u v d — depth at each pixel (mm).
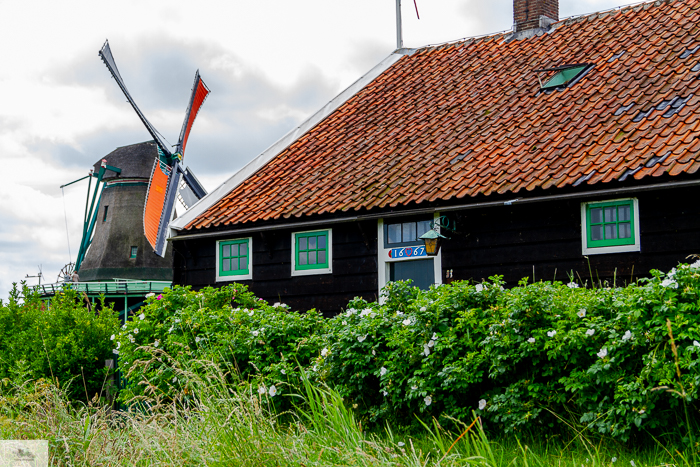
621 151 9195
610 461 4906
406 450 5508
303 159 13391
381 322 6574
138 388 8188
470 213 10219
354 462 4551
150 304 9000
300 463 4609
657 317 4996
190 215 13086
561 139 10102
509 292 6309
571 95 11203
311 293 11680
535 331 5625
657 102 9922
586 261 9211
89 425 5980
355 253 11281
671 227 8602
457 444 5496
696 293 4973
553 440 5391
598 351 5320
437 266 10453
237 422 5207
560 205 9461
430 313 6238
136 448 5395
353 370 6641
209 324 8062
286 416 6887
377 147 12461
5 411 6906
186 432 5359
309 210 11312
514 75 12812
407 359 6285
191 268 13188
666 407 5031
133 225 26094
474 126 11648
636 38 12055
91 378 10297
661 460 4723
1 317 11656
